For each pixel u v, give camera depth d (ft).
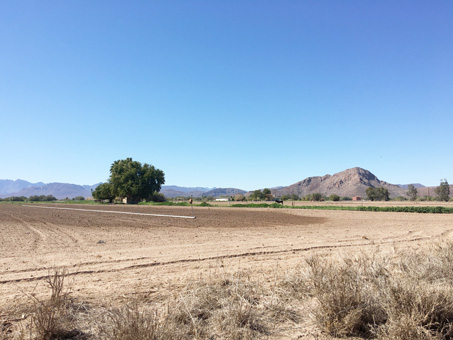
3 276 25.72
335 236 55.72
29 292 21.12
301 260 33.42
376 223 84.89
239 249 40.57
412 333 14.14
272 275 26.05
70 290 21.56
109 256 35.01
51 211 150.10
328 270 20.10
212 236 55.21
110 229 66.18
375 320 16.12
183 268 29.48
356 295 16.35
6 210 159.94
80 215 116.78
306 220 95.35
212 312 17.02
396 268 26.78
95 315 16.16
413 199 335.47
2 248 40.60
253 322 16.14
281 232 62.54
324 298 16.29
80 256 34.99
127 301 18.81
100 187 402.72
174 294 20.30
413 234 59.00
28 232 60.08
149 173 376.07
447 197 292.40
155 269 29.04
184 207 212.23
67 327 14.64
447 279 21.58
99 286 22.72
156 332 13.26
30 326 14.78
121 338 12.73
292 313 17.76
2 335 13.89
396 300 16.21
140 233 59.11
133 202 375.66
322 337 15.12
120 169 381.60
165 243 46.03
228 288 20.45
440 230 66.74
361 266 24.77
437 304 15.07
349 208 157.58
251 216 113.39
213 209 174.70
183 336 14.06
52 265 30.07
